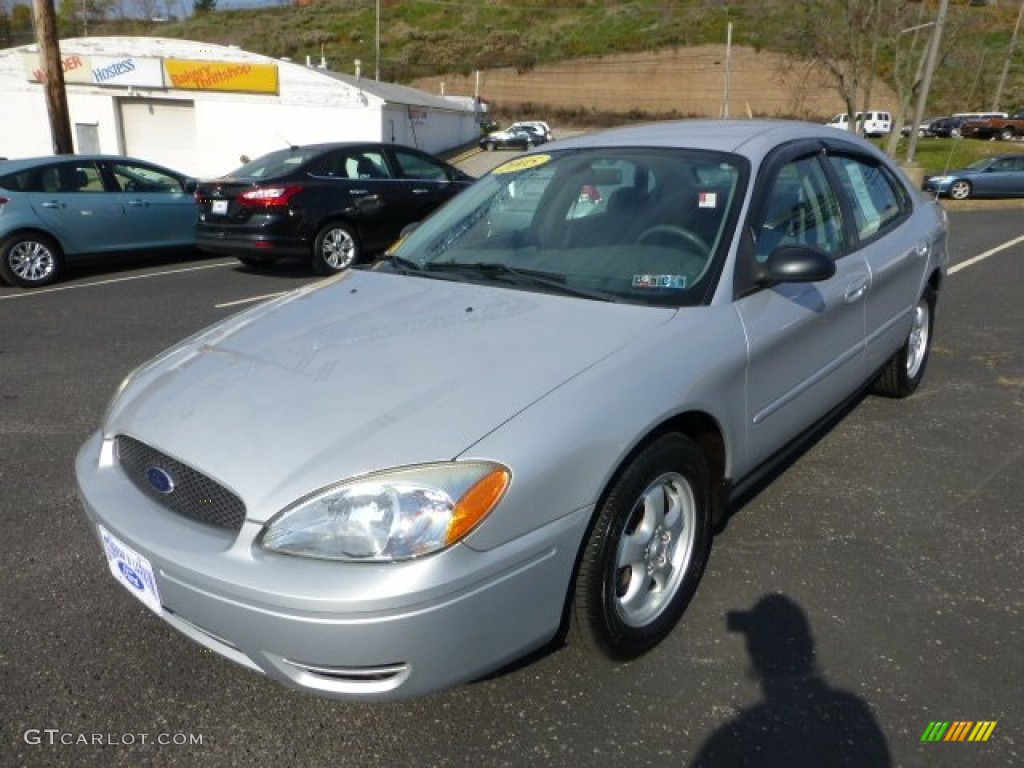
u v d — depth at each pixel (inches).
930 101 1881.2
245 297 328.8
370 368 94.6
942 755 87.6
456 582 77.7
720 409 104.7
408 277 125.3
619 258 118.3
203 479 85.9
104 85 1123.9
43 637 108.2
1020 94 2063.2
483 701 96.0
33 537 134.0
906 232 169.3
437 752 89.0
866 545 129.2
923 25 885.8
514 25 2989.7
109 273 391.5
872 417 183.6
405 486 78.6
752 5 2353.6
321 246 371.2
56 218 362.6
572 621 93.6
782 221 126.1
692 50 2608.3
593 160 136.1
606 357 95.2
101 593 118.2
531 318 104.9
